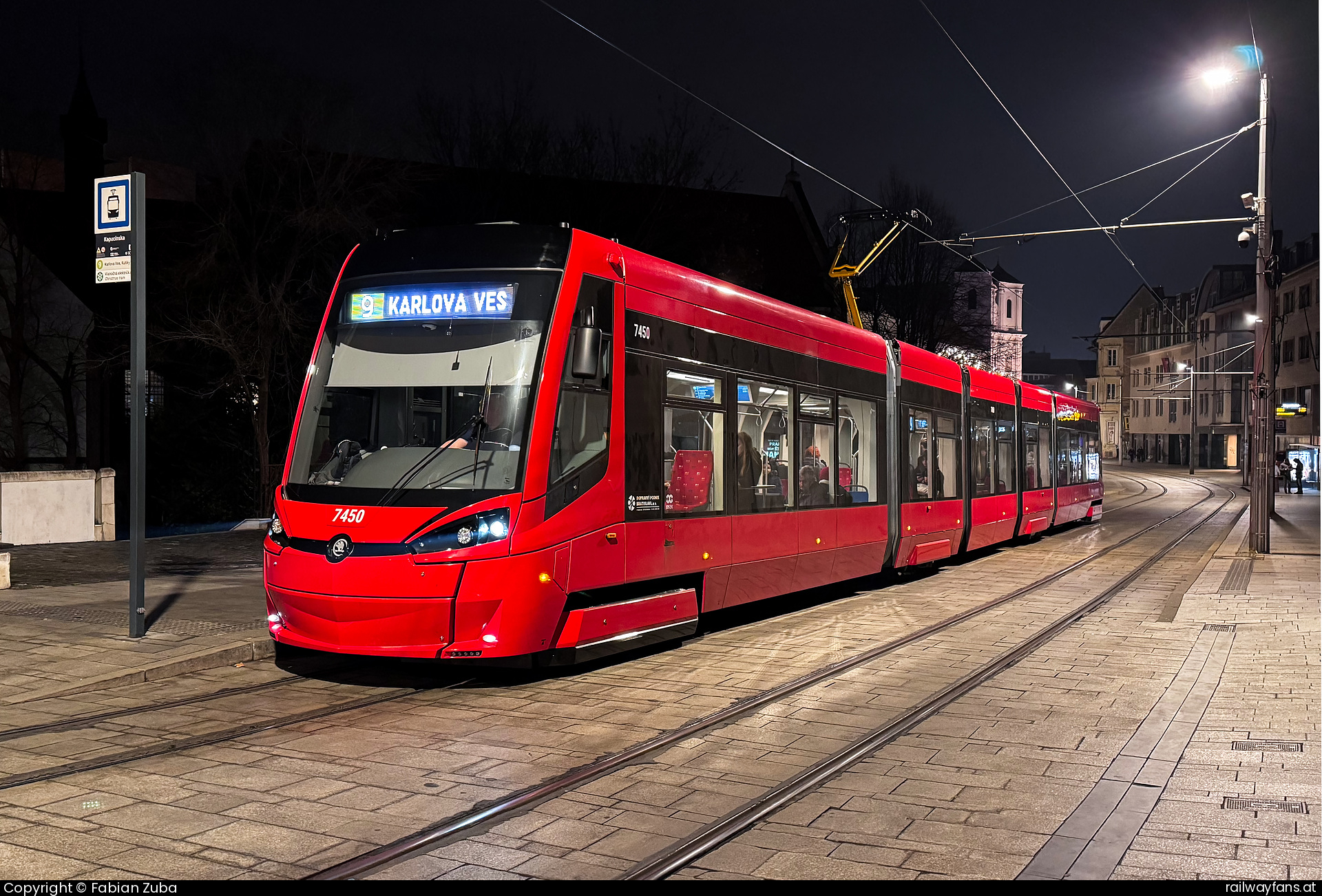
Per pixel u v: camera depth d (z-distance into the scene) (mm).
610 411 8961
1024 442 22391
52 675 8156
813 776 6078
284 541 8266
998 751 6695
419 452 8258
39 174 26719
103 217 9695
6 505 18484
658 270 9773
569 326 8500
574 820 5289
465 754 6438
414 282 8758
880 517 14453
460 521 7852
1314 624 11430
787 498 11930
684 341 10078
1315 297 59562
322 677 8680
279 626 8453
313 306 25594
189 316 24125
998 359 82750
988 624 11914
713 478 10461
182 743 6582
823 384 12953
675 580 10055
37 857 4637
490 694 8156
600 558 8727
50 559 16078
